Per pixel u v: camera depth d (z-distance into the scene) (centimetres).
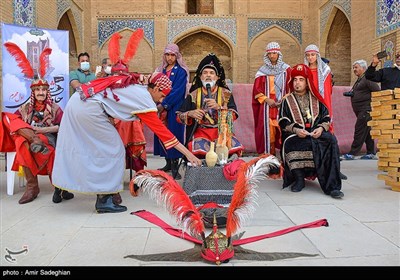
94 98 337
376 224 308
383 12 974
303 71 442
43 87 420
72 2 1303
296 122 446
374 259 236
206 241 236
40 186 487
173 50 534
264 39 1482
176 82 530
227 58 1534
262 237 273
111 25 1469
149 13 1458
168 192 246
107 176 347
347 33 1378
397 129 427
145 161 471
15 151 429
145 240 276
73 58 1380
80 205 385
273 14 1468
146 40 1462
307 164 441
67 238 281
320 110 448
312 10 1460
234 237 278
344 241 269
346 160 706
